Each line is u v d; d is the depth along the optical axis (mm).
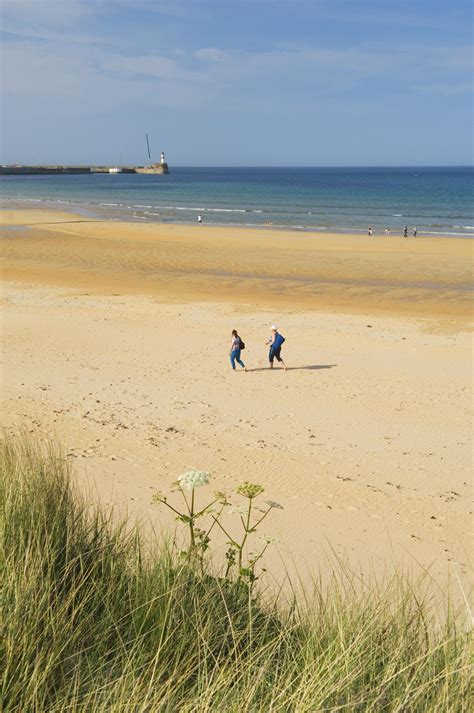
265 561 9078
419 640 3904
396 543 10148
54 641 3480
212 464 13359
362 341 25344
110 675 3445
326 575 8695
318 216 88375
